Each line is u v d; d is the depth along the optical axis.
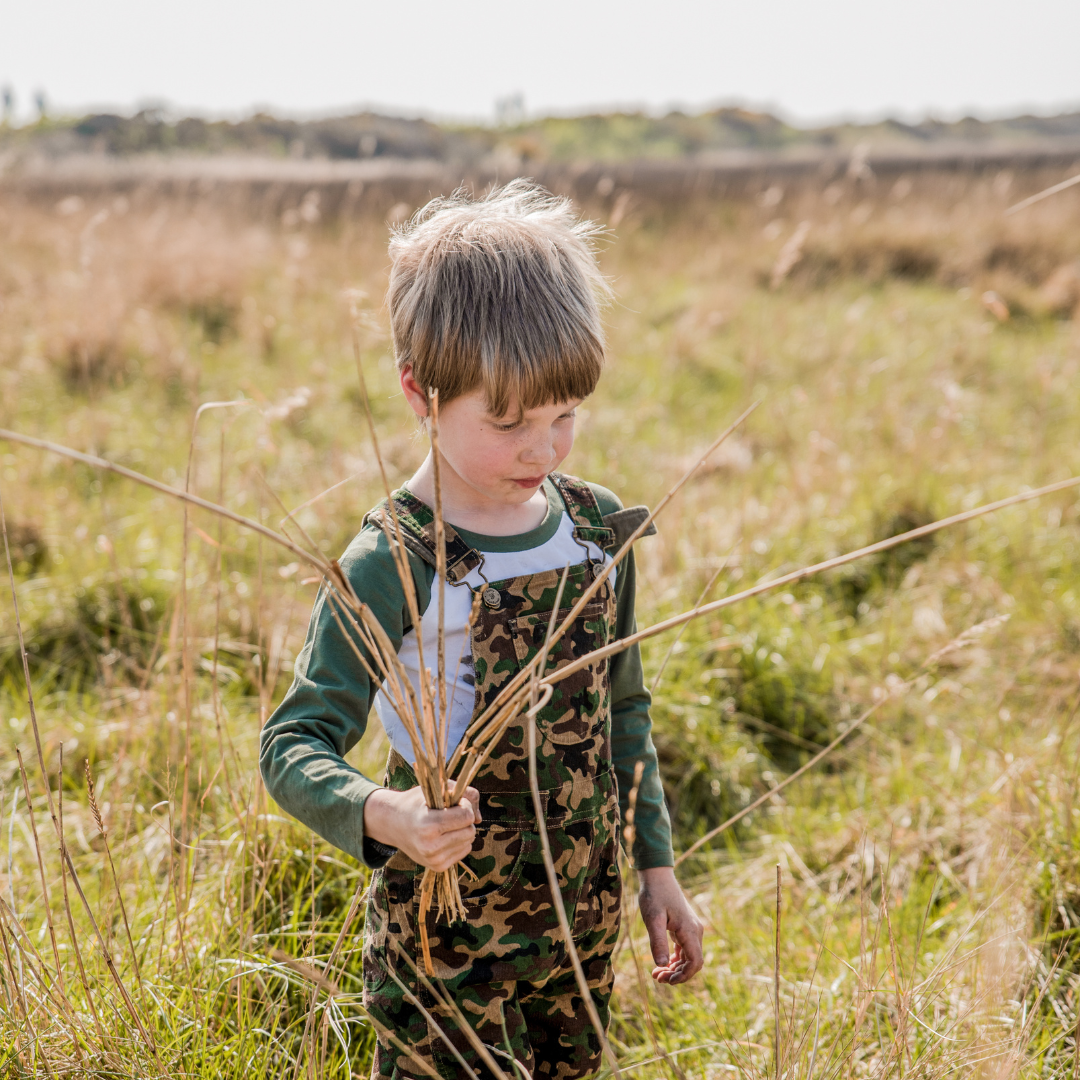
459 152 32.44
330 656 1.12
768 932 2.05
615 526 1.28
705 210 12.88
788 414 5.45
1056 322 7.85
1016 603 3.57
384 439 4.84
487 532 1.17
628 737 1.38
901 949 1.81
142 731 2.40
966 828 2.30
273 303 7.25
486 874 1.13
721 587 3.44
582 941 1.22
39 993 1.52
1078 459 4.71
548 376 1.09
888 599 3.58
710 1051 1.71
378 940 1.20
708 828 2.63
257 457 3.96
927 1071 1.45
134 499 4.09
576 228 1.28
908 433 4.76
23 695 2.87
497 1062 1.15
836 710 3.09
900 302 8.12
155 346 5.95
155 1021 1.51
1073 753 2.35
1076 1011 1.61
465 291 1.10
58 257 8.40
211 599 3.01
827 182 14.89
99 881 1.99
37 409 5.11
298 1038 1.59
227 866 1.83
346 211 9.48
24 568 3.47
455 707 1.13
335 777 1.03
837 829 2.48
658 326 7.75
